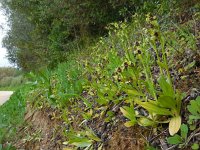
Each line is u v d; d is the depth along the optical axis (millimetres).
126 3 6730
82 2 7363
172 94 1973
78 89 4043
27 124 5457
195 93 2057
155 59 2939
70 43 8477
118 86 2938
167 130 2029
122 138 2377
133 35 4312
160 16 4996
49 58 9500
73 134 3059
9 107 7945
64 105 4086
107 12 7289
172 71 2529
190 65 2387
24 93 8000
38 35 10234
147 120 2135
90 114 3119
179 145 1861
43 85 5570
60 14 8188
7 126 6055
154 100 2277
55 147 3529
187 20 4137
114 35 6082
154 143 2053
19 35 12086
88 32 8102
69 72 4828
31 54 11555
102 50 5250
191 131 1896
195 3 4387
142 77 2832
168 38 3131
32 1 9727
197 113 1868
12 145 4797
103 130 2697
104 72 3607
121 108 2305
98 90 3113
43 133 4320
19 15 11969
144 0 6109
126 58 2918
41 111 5109
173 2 4727
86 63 4176
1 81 30062
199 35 2883
